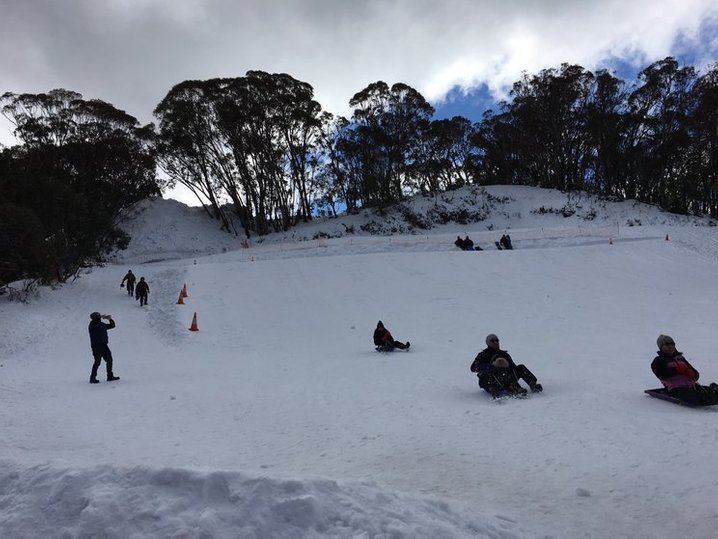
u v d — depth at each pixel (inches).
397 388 377.4
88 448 248.5
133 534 122.3
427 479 189.5
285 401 362.9
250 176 2578.7
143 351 681.0
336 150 2743.6
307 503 127.9
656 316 693.9
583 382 342.3
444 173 3339.1
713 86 2281.0
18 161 1280.8
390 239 1851.6
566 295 950.4
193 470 137.9
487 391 328.5
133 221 2522.1
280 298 1048.2
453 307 904.9
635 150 2600.9
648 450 202.7
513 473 191.8
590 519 149.3
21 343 703.1
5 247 1000.2
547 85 2628.0
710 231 1727.4
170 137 2389.3
